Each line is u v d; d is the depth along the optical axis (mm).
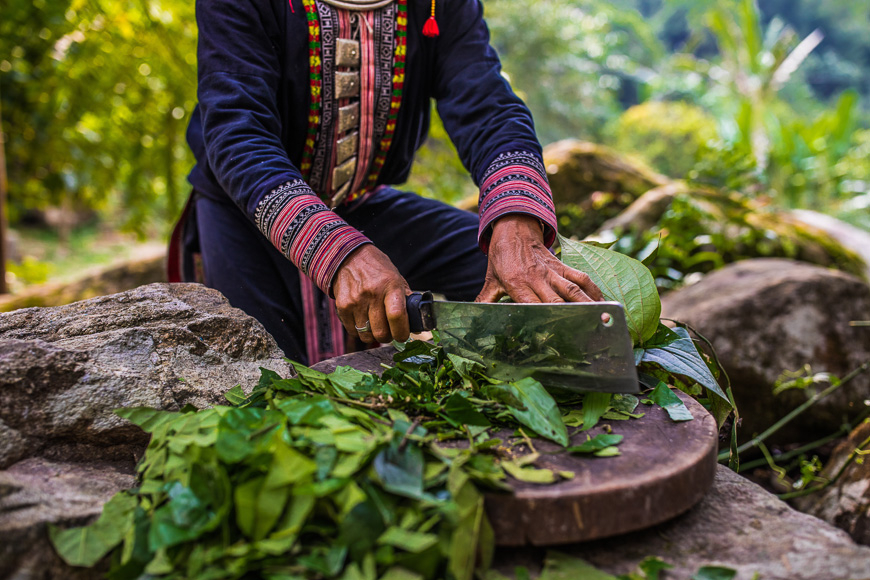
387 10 1352
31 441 885
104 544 749
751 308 2025
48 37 3787
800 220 3445
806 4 29391
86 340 988
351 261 1032
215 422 840
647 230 3053
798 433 1970
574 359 894
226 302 1177
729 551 798
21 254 7695
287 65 1304
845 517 1313
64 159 4277
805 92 19016
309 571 689
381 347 1212
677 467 794
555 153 3549
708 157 3395
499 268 1062
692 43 16109
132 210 4574
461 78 1375
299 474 711
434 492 744
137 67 3863
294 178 1118
